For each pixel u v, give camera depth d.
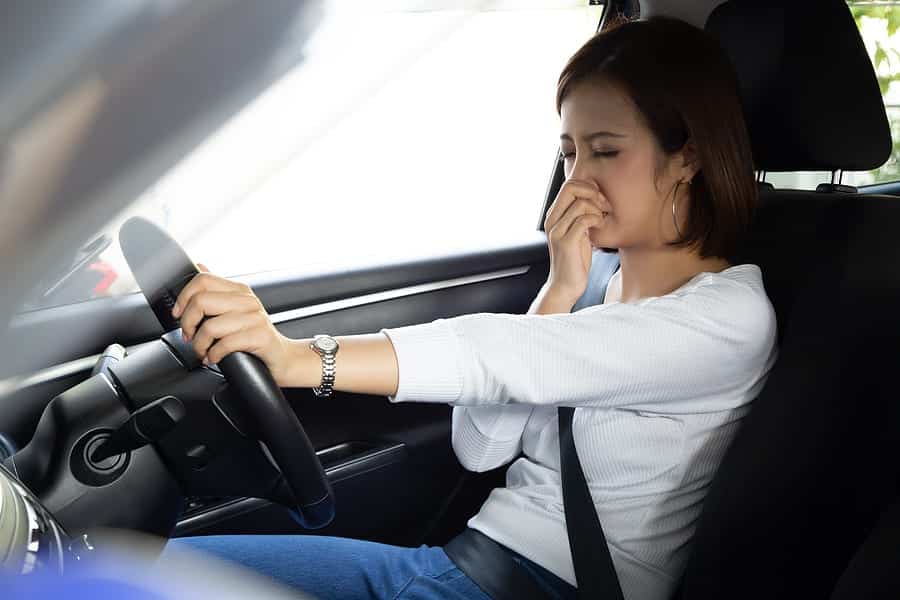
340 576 1.19
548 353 1.05
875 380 1.14
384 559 1.23
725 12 1.41
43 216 0.25
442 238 2.02
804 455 1.13
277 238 1.72
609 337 1.08
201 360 0.92
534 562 1.17
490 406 1.33
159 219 0.31
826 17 1.32
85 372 1.16
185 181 0.30
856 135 1.34
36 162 0.23
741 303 1.15
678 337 1.10
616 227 1.25
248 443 0.94
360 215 1.87
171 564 0.78
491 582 1.16
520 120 2.08
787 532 1.13
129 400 0.91
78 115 0.24
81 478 0.86
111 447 0.86
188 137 0.28
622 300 1.34
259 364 0.90
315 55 0.31
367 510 1.70
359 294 1.76
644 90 1.17
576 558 1.14
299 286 1.67
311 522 1.02
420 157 1.95
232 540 1.26
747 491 1.12
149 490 0.90
